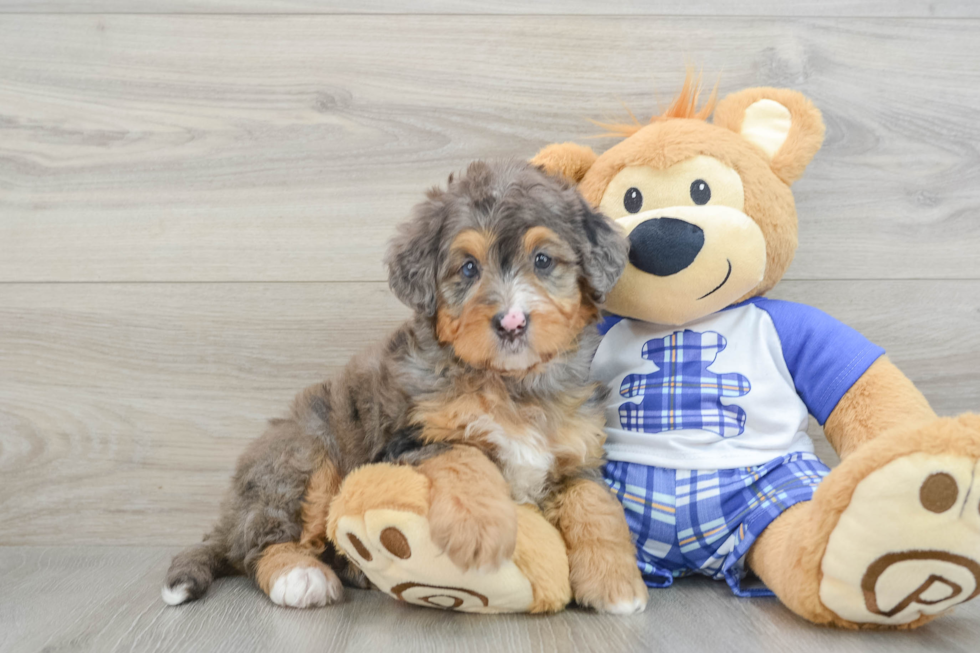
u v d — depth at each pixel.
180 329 2.44
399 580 1.56
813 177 2.41
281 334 2.45
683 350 1.96
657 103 2.42
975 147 2.41
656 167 1.93
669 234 1.84
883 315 2.42
